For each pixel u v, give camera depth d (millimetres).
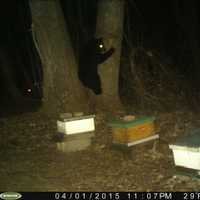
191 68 16609
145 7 17547
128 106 11773
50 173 7480
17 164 8133
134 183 6594
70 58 11070
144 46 17203
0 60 19656
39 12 10805
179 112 10859
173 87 14031
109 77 11133
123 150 7637
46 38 10875
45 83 11133
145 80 14578
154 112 10938
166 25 17750
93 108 10977
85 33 17906
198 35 17516
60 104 10883
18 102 17297
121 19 11133
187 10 17609
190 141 6211
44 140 9414
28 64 20078
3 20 19484
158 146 8000
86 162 7840
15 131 10281
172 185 6281
